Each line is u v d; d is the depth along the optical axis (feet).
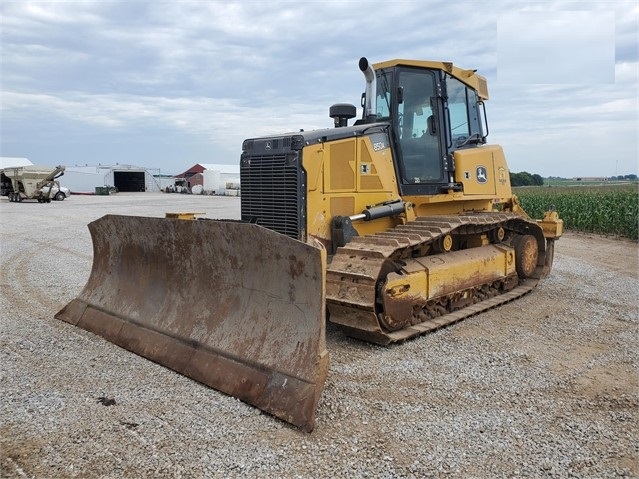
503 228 27.84
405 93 23.13
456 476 11.15
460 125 26.32
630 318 23.30
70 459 11.66
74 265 36.24
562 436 12.84
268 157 20.63
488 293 25.99
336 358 18.06
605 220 58.90
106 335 19.70
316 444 12.43
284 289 15.35
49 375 16.24
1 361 17.35
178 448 12.17
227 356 15.81
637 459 11.89
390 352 18.70
